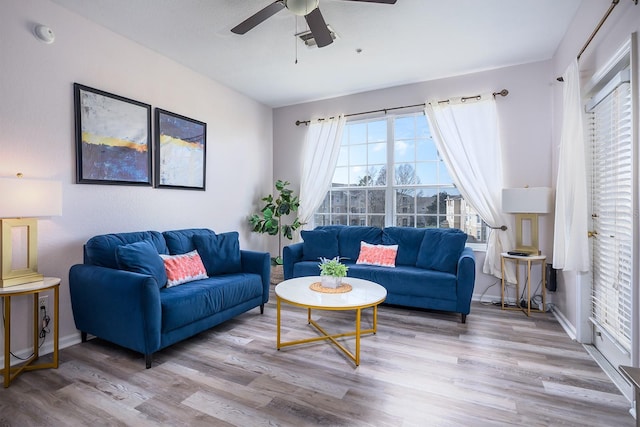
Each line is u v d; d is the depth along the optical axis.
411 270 3.42
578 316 2.64
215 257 3.27
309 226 4.91
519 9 2.60
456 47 3.22
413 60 3.50
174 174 3.50
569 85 2.62
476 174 3.76
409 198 4.31
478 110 3.77
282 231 4.86
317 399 1.85
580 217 2.43
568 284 2.94
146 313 2.19
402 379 2.07
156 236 3.05
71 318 2.63
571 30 2.79
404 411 1.75
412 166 4.28
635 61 1.77
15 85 2.27
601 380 2.05
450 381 2.05
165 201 3.43
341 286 2.70
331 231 4.24
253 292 3.21
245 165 4.60
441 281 3.15
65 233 2.59
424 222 4.23
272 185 5.16
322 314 3.37
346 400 1.84
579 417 1.70
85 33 2.69
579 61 2.62
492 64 3.61
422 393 1.92
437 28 2.87
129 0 2.46
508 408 1.77
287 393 1.92
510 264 3.63
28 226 2.19
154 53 3.28
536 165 3.56
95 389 1.96
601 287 2.41
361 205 4.62
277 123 5.14
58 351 2.28
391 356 2.39
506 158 3.69
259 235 4.90
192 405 1.80
